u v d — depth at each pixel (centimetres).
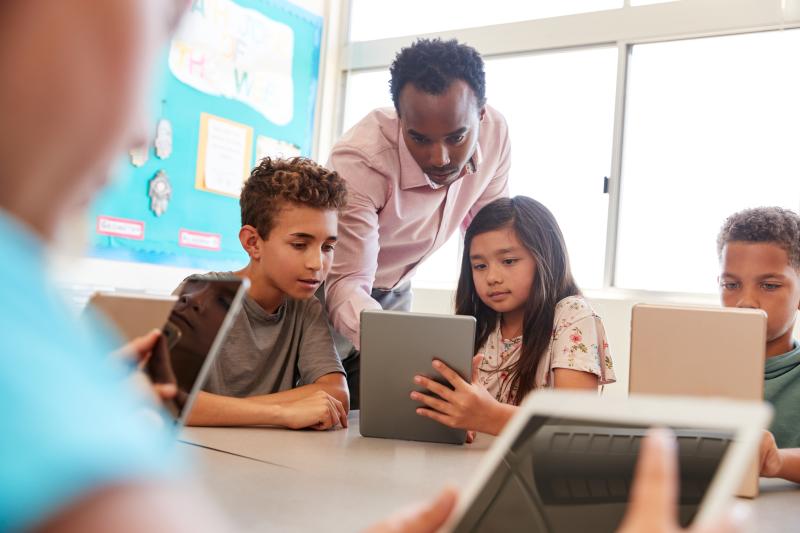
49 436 14
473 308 170
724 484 38
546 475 48
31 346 15
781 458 90
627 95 299
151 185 283
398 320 117
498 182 209
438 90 168
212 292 75
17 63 17
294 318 162
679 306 89
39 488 13
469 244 167
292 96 345
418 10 352
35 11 17
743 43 278
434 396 117
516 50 321
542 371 156
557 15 314
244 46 320
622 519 47
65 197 19
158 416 65
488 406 113
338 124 369
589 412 49
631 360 89
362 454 102
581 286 302
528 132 320
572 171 309
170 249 291
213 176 308
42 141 18
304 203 154
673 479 25
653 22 291
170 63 288
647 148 295
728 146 280
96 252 265
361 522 67
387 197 191
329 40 363
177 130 293
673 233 289
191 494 16
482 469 48
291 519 67
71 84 18
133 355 68
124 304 76
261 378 156
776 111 271
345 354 196
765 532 69
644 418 47
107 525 14
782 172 270
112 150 19
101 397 15
